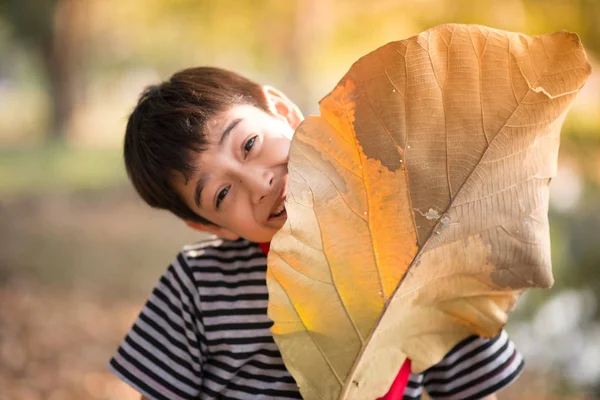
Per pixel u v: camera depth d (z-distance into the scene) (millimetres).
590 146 5133
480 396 1495
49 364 4281
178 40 23891
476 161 1091
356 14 11203
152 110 1592
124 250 8141
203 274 1618
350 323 1146
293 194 1091
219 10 14570
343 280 1128
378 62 1051
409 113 1070
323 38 13312
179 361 1604
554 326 4605
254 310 1562
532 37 1050
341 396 1168
